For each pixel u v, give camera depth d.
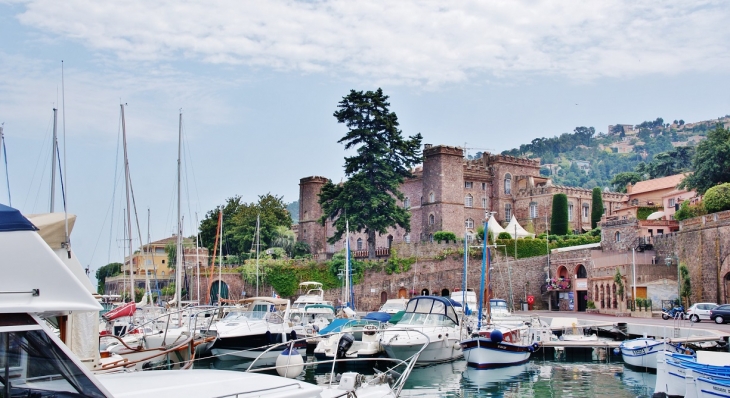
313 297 57.06
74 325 15.96
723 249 55.16
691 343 35.75
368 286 85.00
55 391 8.38
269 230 101.62
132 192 44.25
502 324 41.12
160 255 104.88
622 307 59.84
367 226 86.00
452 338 35.34
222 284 87.81
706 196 66.94
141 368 24.70
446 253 81.44
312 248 105.69
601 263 66.50
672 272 60.78
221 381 11.88
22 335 8.23
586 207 101.06
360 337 39.91
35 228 8.66
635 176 159.25
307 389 11.73
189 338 26.14
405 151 85.88
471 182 98.94
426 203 94.81
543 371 33.59
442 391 28.30
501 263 77.75
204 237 105.44
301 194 109.06
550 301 72.06
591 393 27.73
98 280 116.19
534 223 98.62
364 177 84.19
